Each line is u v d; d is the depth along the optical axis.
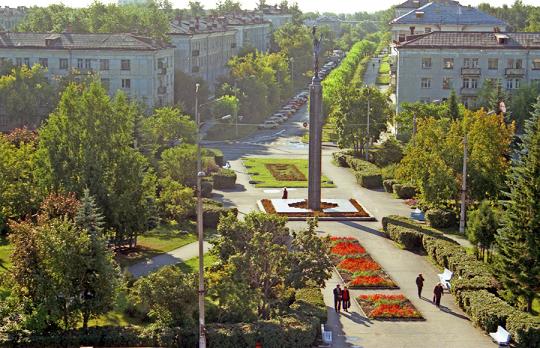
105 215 68.81
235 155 129.75
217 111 151.38
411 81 139.88
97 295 50.38
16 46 143.38
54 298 49.19
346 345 51.25
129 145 74.00
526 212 57.41
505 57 137.62
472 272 61.38
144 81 142.75
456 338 52.94
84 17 181.88
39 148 72.94
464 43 138.75
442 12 180.62
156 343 48.78
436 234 74.25
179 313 50.28
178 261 69.62
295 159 125.88
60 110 71.88
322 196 99.19
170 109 122.50
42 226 51.00
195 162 95.88
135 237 73.50
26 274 49.69
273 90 176.62
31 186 72.12
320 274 54.94
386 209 92.25
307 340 49.66
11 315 49.84
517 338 50.59
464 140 80.50
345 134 121.94
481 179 83.25
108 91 143.38
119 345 48.78
